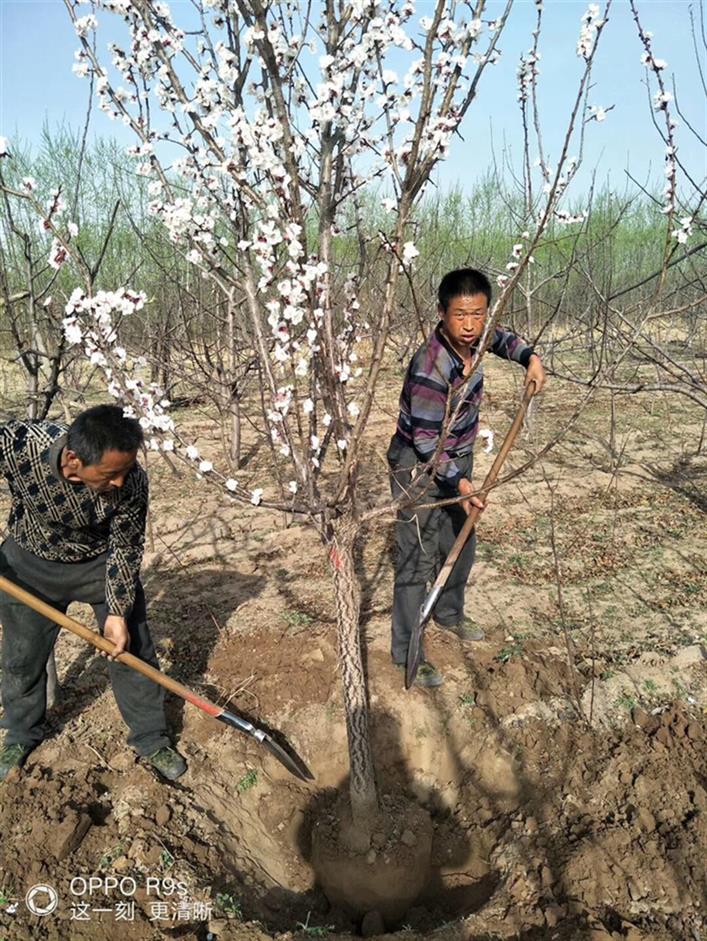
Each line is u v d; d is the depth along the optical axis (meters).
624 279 11.86
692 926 2.38
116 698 3.02
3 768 2.92
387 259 2.35
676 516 5.42
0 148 2.21
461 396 2.13
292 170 1.98
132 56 2.18
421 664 3.55
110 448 2.27
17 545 2.79
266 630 3.98
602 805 2.88
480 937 2.43
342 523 2.53
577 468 6.54
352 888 2.88
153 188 2.25
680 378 3.60
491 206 12.99
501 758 3.22
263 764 3.26
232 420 6.64
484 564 4.75
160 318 6.29
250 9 1.95
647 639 3.87
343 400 2.30
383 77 1.87
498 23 1.93
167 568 4.82
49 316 3.36
